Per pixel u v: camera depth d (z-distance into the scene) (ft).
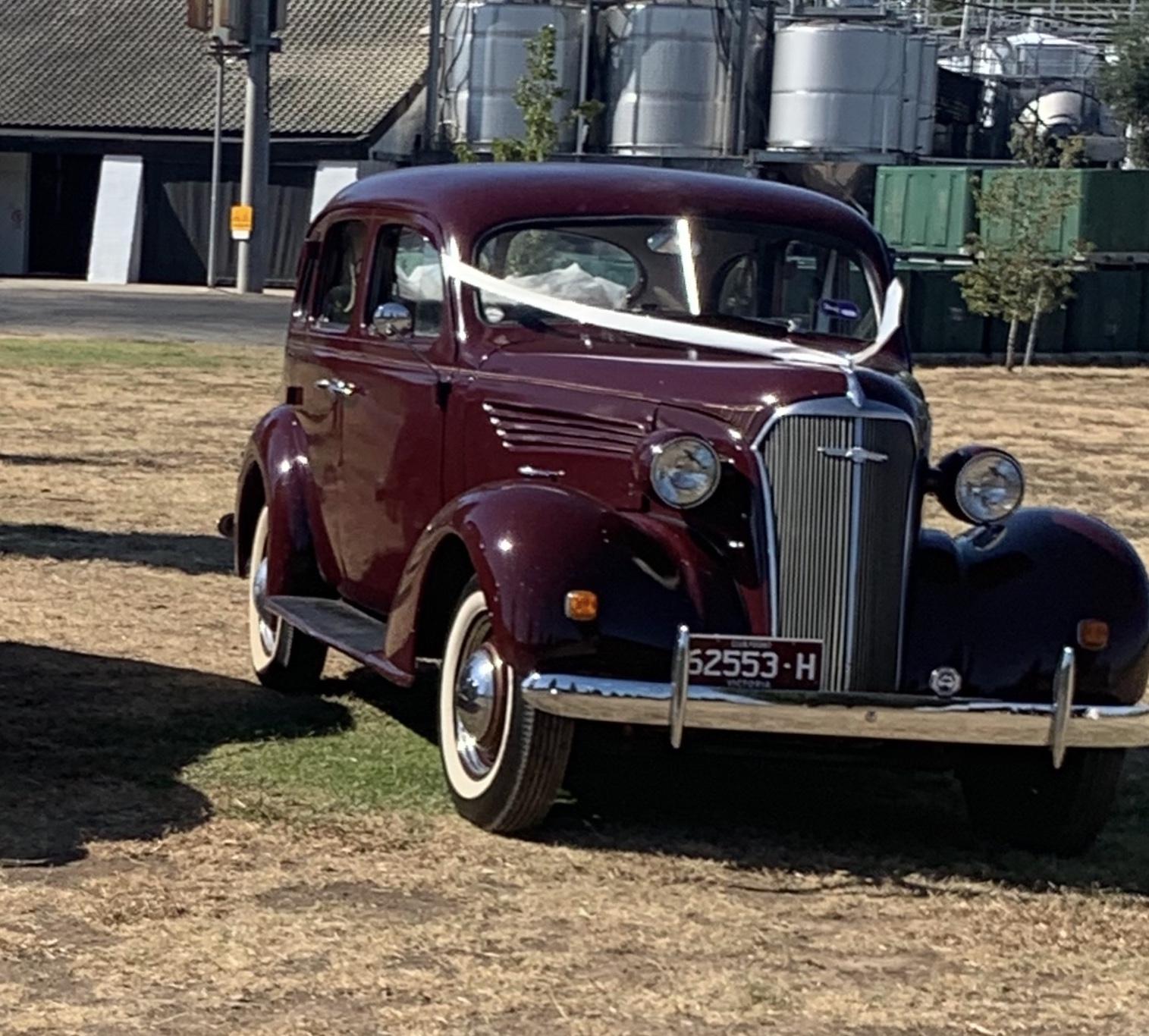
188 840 19.53
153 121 161.89
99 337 98.17
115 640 29.71
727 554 19.45
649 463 19.13
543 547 19.21
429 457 22.47
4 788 21.09
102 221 160.45
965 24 193.67
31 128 162.09
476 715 20.08
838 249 23.27
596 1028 15.07
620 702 18.69
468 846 19.81
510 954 16.69
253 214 140.87
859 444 19.27
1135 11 200.03
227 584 35.06
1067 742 19.34
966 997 16.22
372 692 26.94
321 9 172.96
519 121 159.22
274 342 99.81
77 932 16.75
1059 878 20.15
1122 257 121.39
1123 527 48.32
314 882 18.42
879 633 19.43
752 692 18.75
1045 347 119.24
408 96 163.84
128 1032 14.61
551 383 20.97
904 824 22.15
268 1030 14.73
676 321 22.12
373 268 24.56
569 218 22.76
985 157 183.01
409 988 15.75
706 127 159.74
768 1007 15.70
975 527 20.97
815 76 160.25
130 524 41.55
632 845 20.26
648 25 157.99
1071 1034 15.52
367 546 24.20
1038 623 19.83
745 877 19.43
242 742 23.63
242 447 56.59
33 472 49.32
